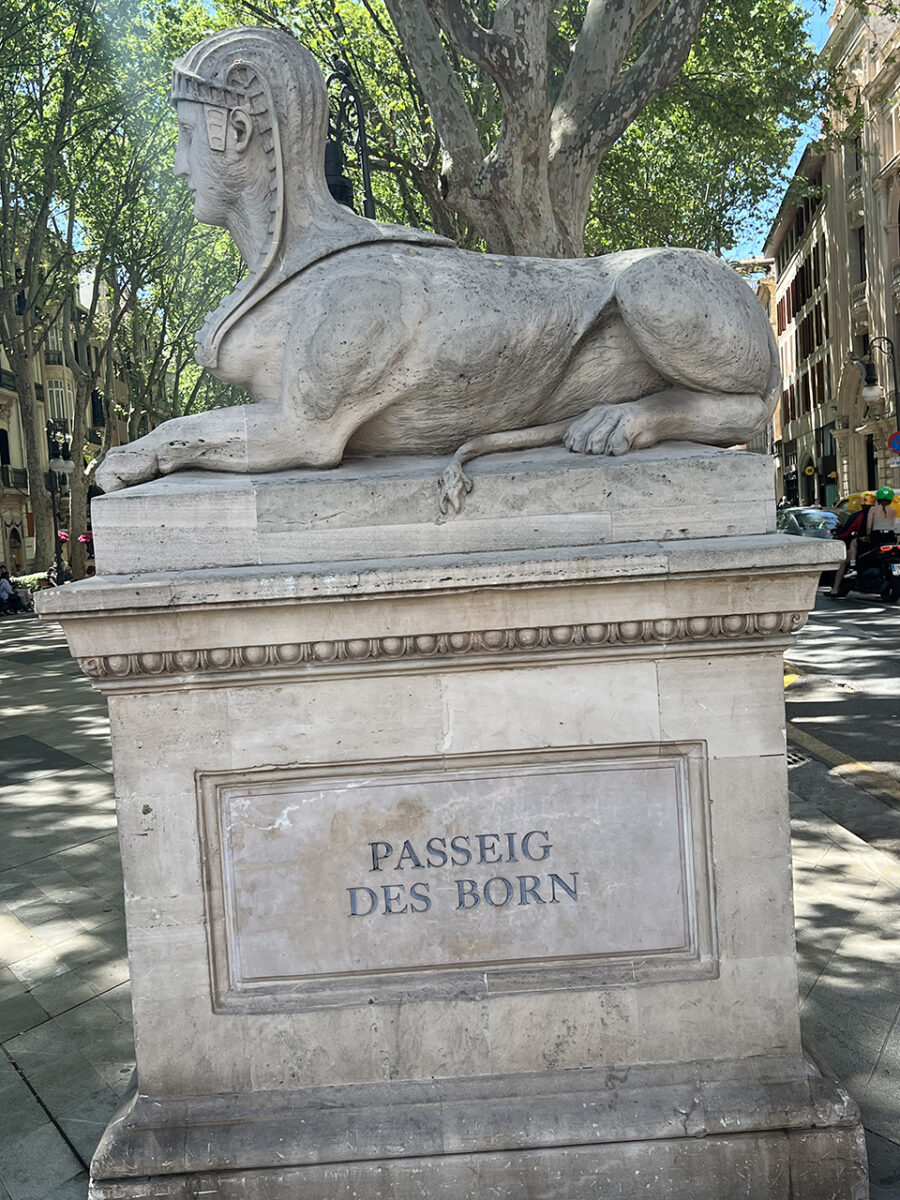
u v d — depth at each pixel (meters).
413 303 2.65
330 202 2.82
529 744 2.63
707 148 21.17
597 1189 2.55
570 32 14.60
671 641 2.58
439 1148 2.54
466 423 2.80
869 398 27.94
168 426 2.72
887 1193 2.61
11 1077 3.38
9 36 19.61
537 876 2.67
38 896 5.02
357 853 2.66
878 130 32.41
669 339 2.69
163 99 21.05
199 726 2.59
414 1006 2.63
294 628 2.51
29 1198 2.77
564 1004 2.65
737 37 15.38
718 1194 2.56
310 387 2.65
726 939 2.65
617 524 2.60
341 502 2.58
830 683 9.57
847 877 4.80
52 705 10.03
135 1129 2.57
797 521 20.72
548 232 9.43
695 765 2.66
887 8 16.77
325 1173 2.53
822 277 40.62
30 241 24.09
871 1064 3.20
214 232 26.78
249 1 15.88
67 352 31.80
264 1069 2.62
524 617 2.53
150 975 2.61
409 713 2.62
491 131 14.57
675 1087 2.61
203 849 2.62
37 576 29.34
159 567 2.56
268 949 2.65
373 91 15.91
